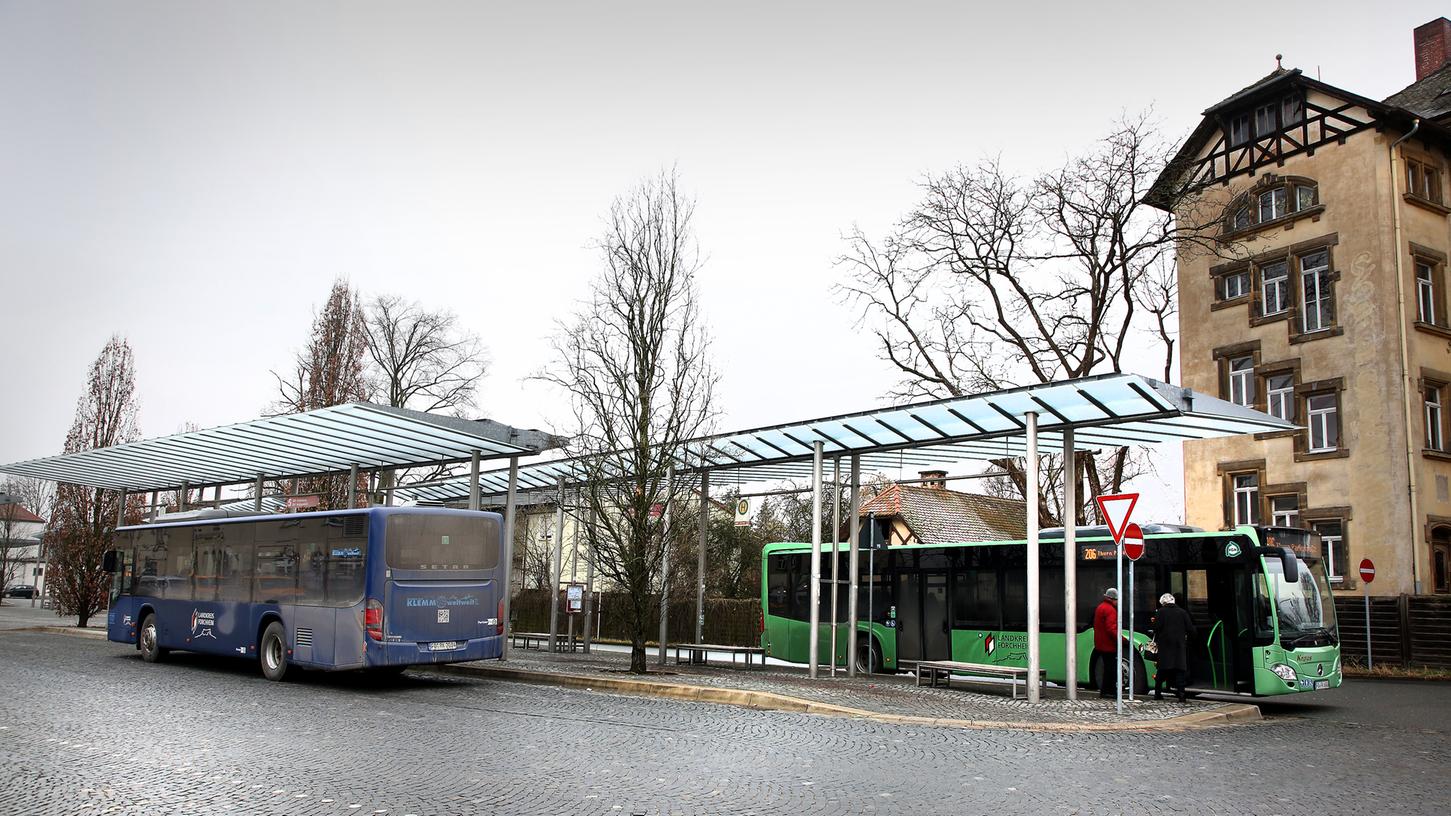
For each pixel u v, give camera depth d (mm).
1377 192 30859
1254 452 32938
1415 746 13070
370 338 46438
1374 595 29422
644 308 20984
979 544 21984
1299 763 11281
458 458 24625
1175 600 18203
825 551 25016
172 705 14430
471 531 17859
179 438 24219
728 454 22203
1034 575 16875
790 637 25281
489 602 17922
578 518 25078
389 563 16750
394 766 9805
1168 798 8969
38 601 78250
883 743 11891
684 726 12945
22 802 8172
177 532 21797
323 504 31562
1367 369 30453
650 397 20719
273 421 21359
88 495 37750
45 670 19312
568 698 16172
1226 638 17781
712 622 35312
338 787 8797
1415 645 27781
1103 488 35000
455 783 9008
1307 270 32531
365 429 21719
